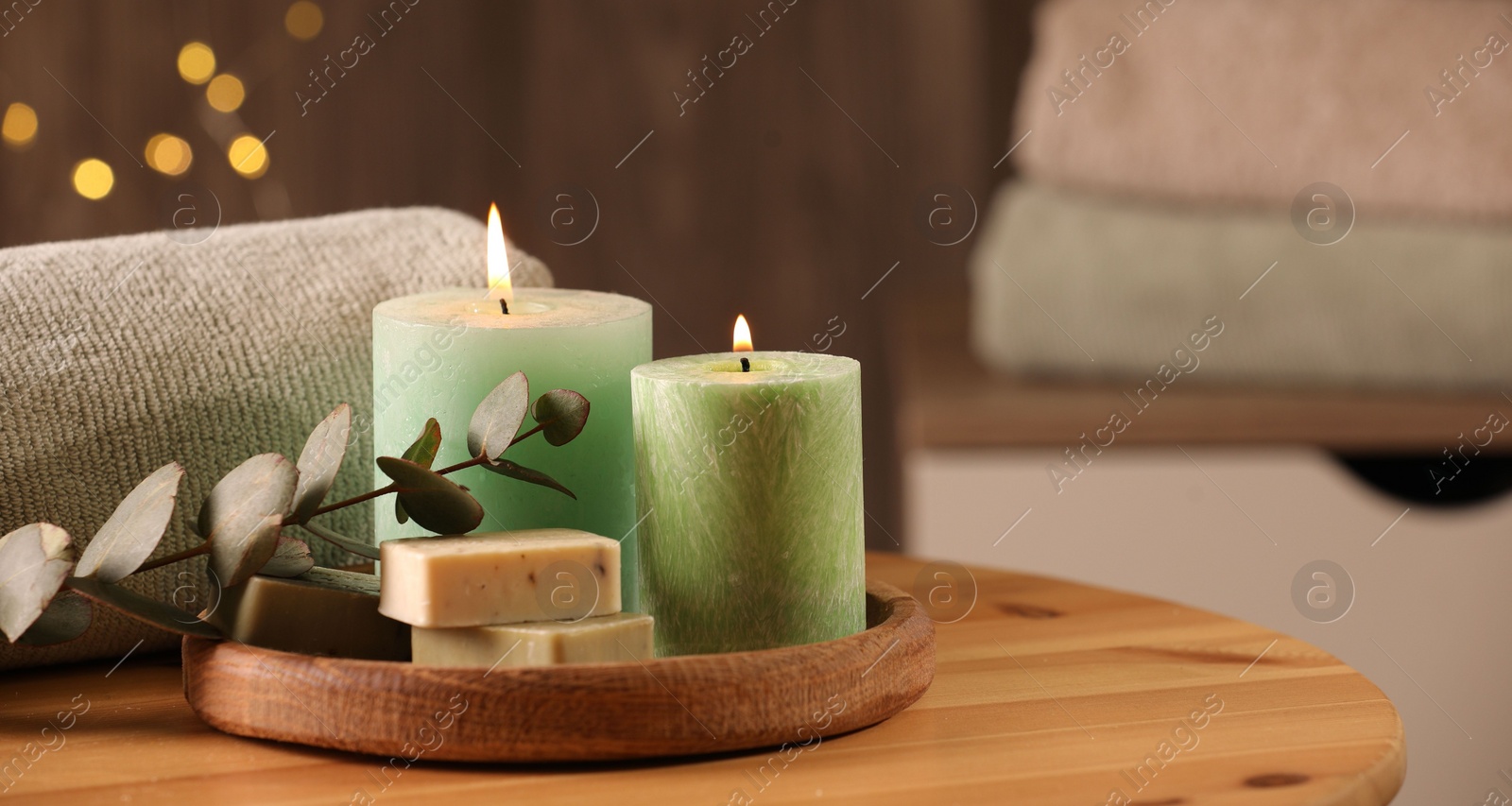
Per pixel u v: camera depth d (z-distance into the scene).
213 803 1.13
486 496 1.23
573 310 1.26
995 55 3.00
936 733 1.19
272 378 1.29
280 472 1.18
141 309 1.27
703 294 3.04
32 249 1.29
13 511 1.24
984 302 2.29
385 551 1.18
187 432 1.27
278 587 1.19
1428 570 2.06
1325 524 2.08
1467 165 2.02
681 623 1.20
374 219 1.36
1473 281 2.02
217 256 1.30
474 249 1.35
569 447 1.23
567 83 2.97
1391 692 2.08
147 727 1.20
